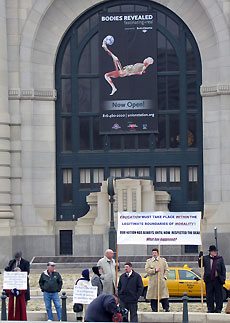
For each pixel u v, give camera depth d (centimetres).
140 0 9788
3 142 9512
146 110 9762
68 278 8144
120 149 9825
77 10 9806
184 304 4978
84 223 9612
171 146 9788
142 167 9806
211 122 9631
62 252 9662
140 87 9762
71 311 5791
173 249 9406
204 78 9681
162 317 5472
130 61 9769
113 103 9788
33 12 9681
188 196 9738
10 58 9662
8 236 9381
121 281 5294
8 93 9625
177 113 9762
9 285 5294
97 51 9856
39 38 9750
